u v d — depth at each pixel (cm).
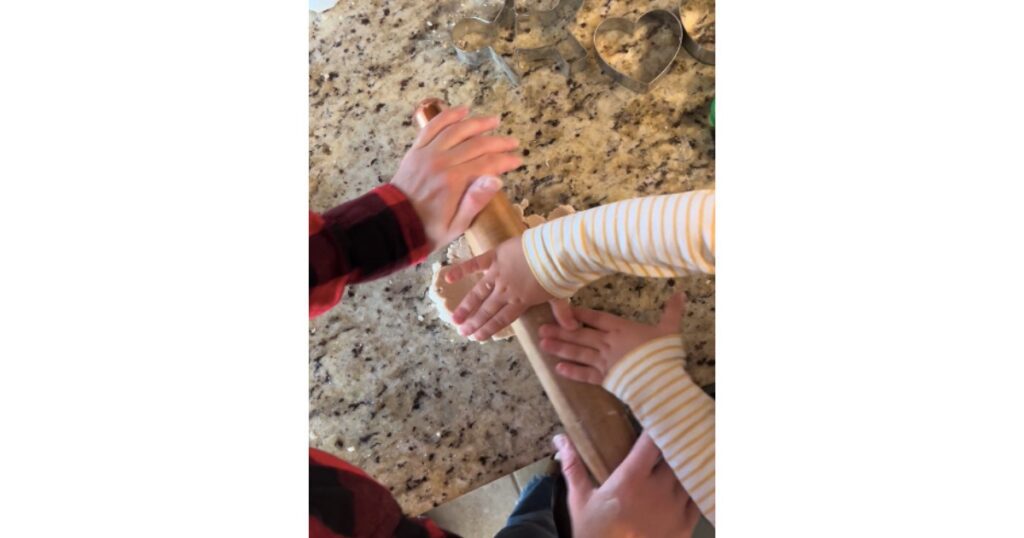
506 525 87
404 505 89
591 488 87
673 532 86
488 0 100
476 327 90
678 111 95
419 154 95
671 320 88
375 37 99
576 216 90
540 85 97
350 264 92
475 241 92
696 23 98
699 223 88
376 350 92
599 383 88
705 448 86
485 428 89
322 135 96
